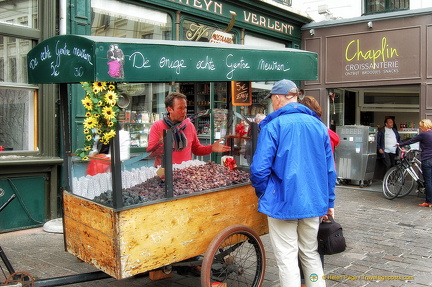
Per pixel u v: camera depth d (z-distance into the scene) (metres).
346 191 8.77
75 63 2.56
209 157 4.19
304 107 3.01
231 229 3.05
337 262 4.39
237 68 3.09
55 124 5.67
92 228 2.83
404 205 7.38
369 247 4.92
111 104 2.62
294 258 2.94
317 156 2.91
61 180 5.75
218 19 7.88
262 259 3.35
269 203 2.87
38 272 4.02
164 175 2.91
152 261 2.75
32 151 5.53
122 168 3.12
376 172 10.34
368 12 9.72
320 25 9.72
